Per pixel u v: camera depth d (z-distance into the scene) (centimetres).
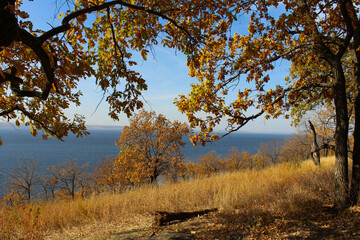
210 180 1208
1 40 280
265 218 623
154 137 2792
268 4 584
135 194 1052
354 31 685
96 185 3906
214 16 495
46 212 777
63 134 595
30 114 574
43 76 507
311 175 957
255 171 1347
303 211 628
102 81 460
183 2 479
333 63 689
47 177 4866
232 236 546
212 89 732
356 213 584
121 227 678
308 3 604
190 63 508
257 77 715
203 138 689
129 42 541
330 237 480
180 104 747
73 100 623
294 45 756
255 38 705
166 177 2875
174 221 700
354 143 695
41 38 337
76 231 668
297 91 771
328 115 1545
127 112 473
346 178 659
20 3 430
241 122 683
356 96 699
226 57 727
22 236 524
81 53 438
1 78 335
